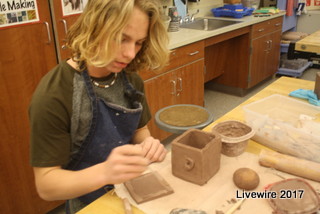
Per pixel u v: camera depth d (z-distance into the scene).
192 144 0.99
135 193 0.85
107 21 0.72
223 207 0.81
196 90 2.76
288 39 4.37
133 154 0.74
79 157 0.96
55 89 0.83
